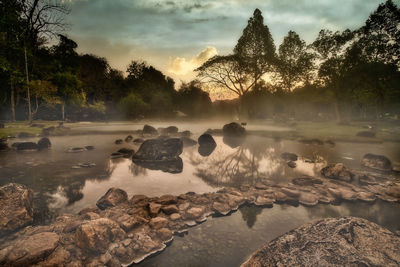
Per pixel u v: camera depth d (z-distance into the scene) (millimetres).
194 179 6289
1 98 27875
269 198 4836
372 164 7621
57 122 29672
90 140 14695
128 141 14359
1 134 14789
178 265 2771
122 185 5699
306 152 10602
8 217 3436
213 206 4332
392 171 7109
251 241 3295
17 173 6645
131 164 7977
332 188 5398
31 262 2512
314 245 2414
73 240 3014
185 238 3373
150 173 6844
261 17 30859
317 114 42156
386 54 25312
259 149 11578
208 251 3057
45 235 2973
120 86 55625
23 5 24609
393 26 24484
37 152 10195
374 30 25719
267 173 6969
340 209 4410
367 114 38625
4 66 22953
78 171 6941
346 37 26062
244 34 31391
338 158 9211
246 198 4793
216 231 3570
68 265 2576
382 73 24656
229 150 11320
